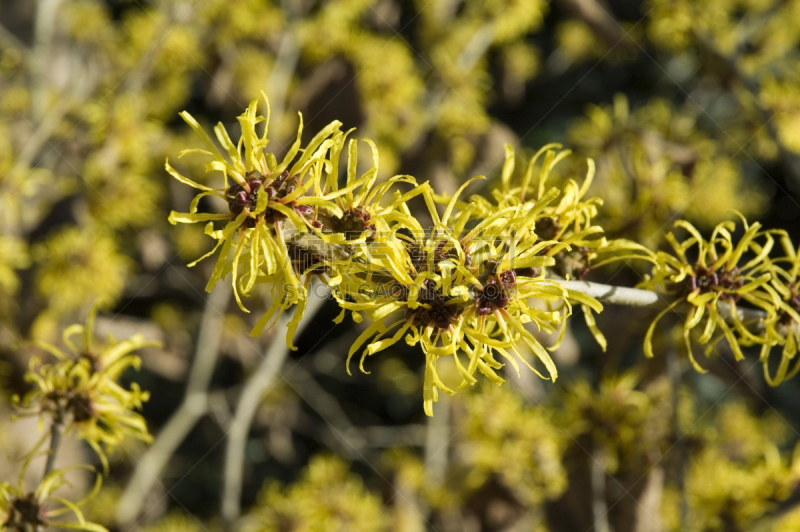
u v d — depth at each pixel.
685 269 0.30
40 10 0.66
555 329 0.28
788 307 0.30
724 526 0.40
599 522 0.45
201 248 0.78
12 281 0.57
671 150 0.53
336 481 0.58
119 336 0.71
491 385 0.50
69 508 0.34
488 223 0.28
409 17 0.89
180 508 0.90
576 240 0.30
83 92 0.78
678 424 0.42
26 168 0.62
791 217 0.95
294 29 0.70
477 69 0.76
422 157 0.62
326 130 0.28
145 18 0.74
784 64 0.73
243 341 0.75
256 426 0.93
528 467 0.47
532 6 0.74
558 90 1.12
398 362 1.01
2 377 0.68
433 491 0.64
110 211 0.67
